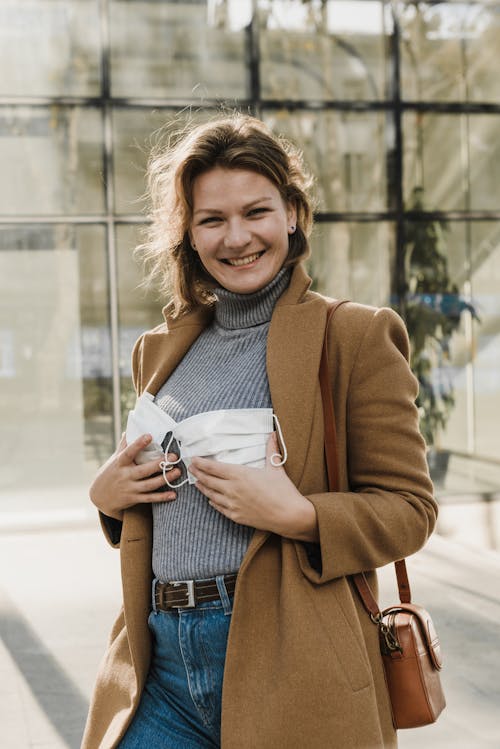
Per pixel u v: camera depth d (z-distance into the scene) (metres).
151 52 7.59
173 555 1.72
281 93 7.75
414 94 7.91
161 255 2.01
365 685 1.60
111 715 1.84
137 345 2.03
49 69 7.50
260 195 1.72
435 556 6.50
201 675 1.70
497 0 7.92
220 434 1.65
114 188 7.58
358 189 7.90
